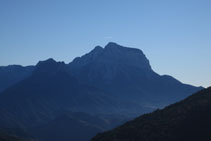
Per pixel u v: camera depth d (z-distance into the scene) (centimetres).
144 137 7400
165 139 7181
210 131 7006
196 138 6988
